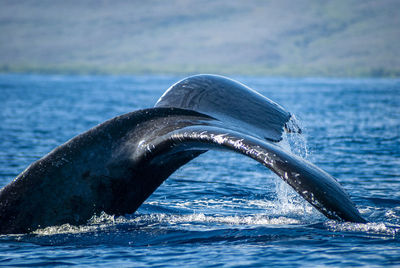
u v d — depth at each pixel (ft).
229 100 104.53
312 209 118.21
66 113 436.76
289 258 82.38
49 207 93.15
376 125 350.84
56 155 93.45
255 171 192.03
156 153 94.43
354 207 86.12
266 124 102.17
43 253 86.74
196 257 84.33
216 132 89.76
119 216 99.71
